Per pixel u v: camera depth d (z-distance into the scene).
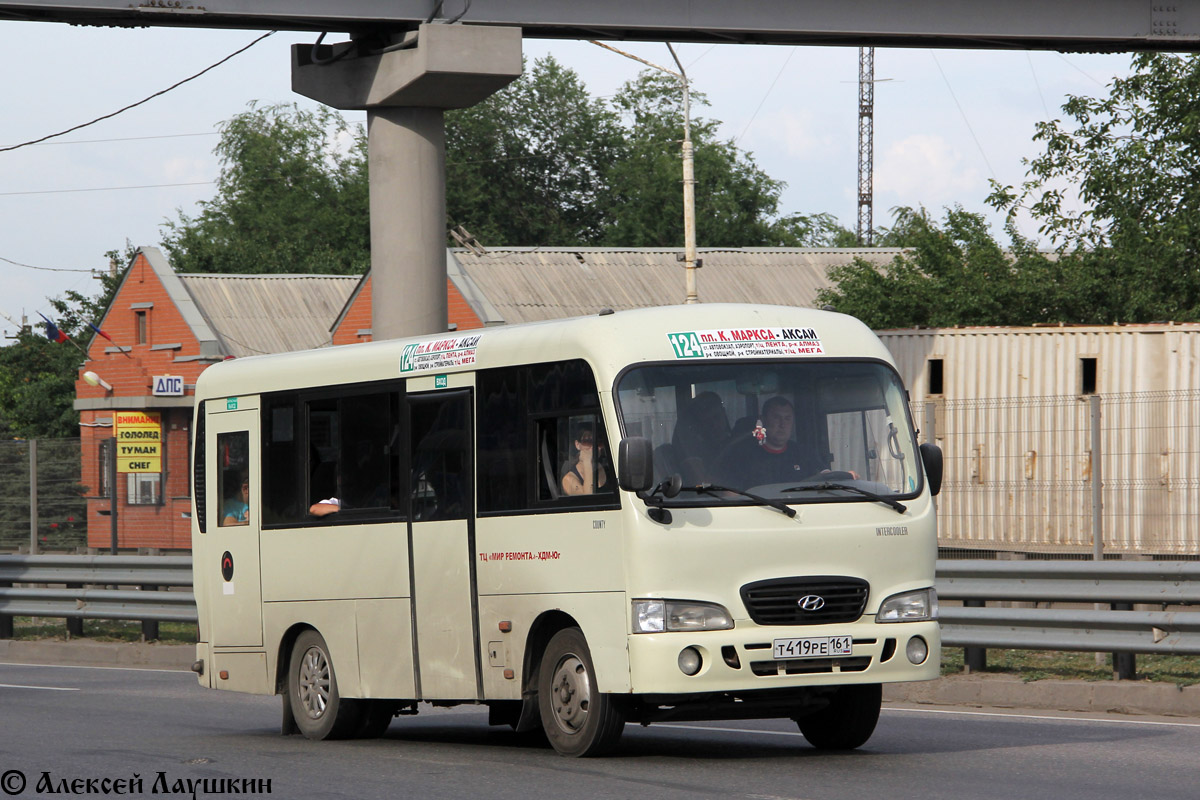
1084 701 34.81
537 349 28.38
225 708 39.38
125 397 120.81
